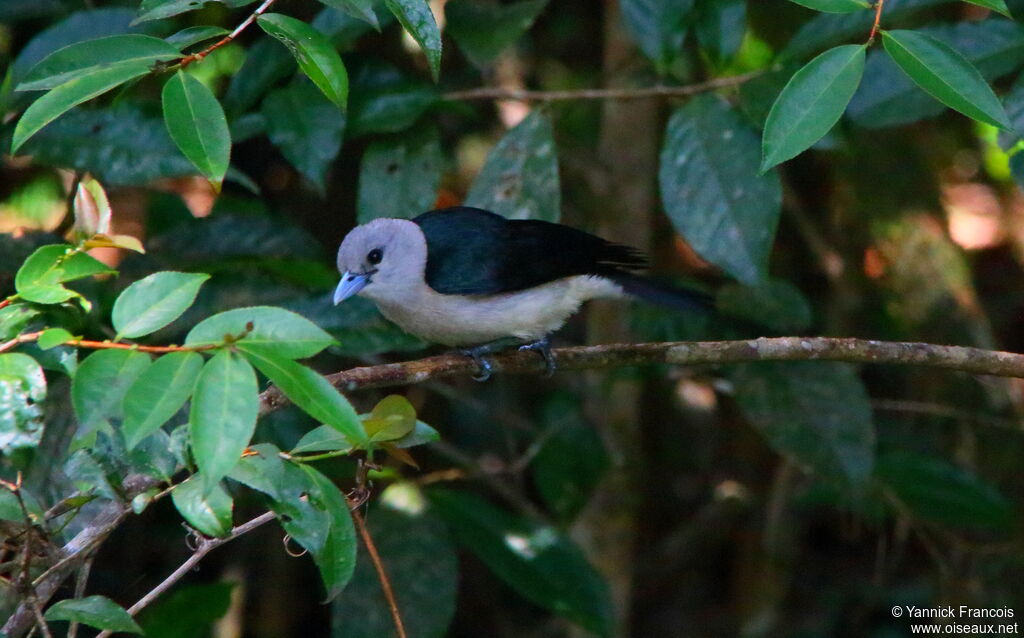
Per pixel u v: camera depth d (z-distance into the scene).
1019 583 13.74
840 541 16.00
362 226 9.56
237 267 9.97
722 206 9.18
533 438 13.95
